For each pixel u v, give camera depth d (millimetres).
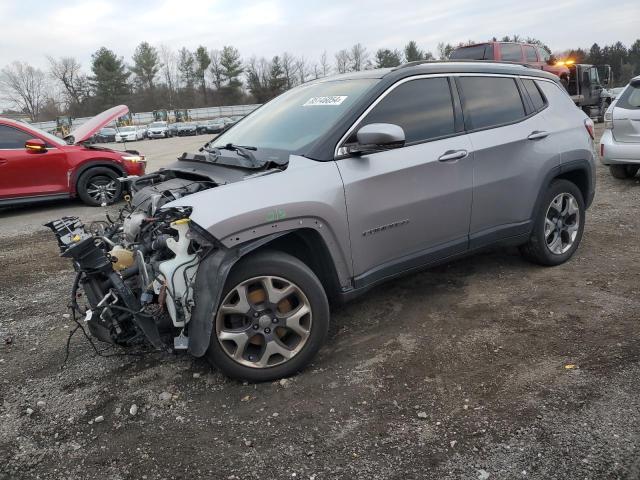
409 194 3695
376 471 2488
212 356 3104
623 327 3676
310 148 3467
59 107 89688
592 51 85000
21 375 3504
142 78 88812
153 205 3369
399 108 3789
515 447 2576
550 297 4250
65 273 5652
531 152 4414
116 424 2932
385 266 3701
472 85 4250
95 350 3500
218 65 87875
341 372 3326
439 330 3809
